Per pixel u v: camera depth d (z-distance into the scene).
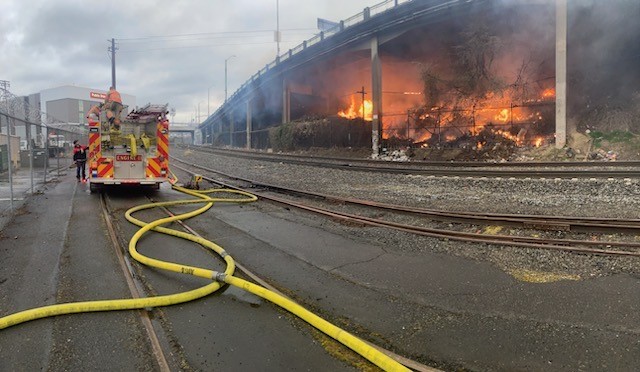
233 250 6.71
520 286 4.93
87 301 4.45
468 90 30.28
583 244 6.50
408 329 3.93
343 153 36.66
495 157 24.55
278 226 8.62
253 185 16.30
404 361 3.33
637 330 3.73
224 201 11.83
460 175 16.44
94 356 3.39
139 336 3.74
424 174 17.45
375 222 8.60
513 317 4.10
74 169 25.33
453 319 4.11
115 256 6.19
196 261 6.02
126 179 13.05
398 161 25.17
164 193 13.93
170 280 5.20
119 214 9.80
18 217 9.37
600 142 22.56
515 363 3.29
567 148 22.64
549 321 3.98
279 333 3.82
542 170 15.54
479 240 6.92
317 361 3.34
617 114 24.02
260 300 4.60
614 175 13.34
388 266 5.85
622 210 9.30
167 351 3.48
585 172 13.80
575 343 3.55
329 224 8.82
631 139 21.91
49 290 4.78
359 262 6.05
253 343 3.63
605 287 4.80
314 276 5.46
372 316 4.23
